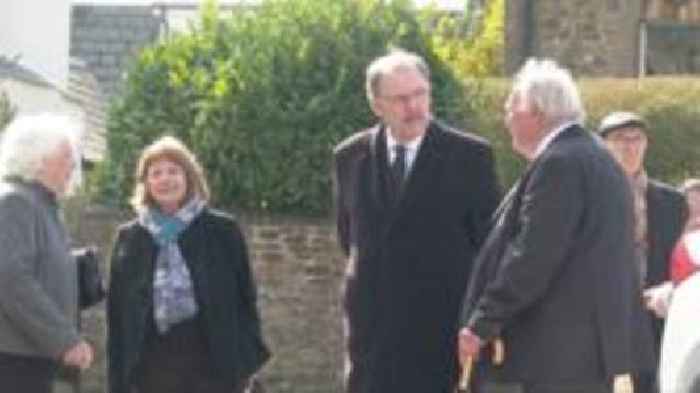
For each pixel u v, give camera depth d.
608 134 10.54
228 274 9.83
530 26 22.28
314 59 17.75
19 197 9.00
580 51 22.23
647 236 10.47
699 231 8.47
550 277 8.06
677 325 7.54
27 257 8.92
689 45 22.31
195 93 17.78
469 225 9.47
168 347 9.70
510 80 18.39
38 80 23.42
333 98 17.61
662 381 7.55
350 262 9.58
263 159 17.62
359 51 17.77
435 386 9.37
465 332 8.22
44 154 9.11
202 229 9.84
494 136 17.69
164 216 9.84
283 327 17.75
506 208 8.36
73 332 8.95
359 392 9.42
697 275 7.59
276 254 17.73
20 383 8.97
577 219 8.09
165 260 9.76
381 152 9.52
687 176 18.03
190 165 9.91
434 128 9.52
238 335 9.83
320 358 17.73
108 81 31.34
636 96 18.17
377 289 9.39
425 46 17.89
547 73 8.38
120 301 9.81
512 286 8.05
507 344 8.20
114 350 9.86
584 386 8.09
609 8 22.22
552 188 8.07
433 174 9.41
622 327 8.16
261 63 17.77
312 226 17.72
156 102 17.89
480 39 24.08
